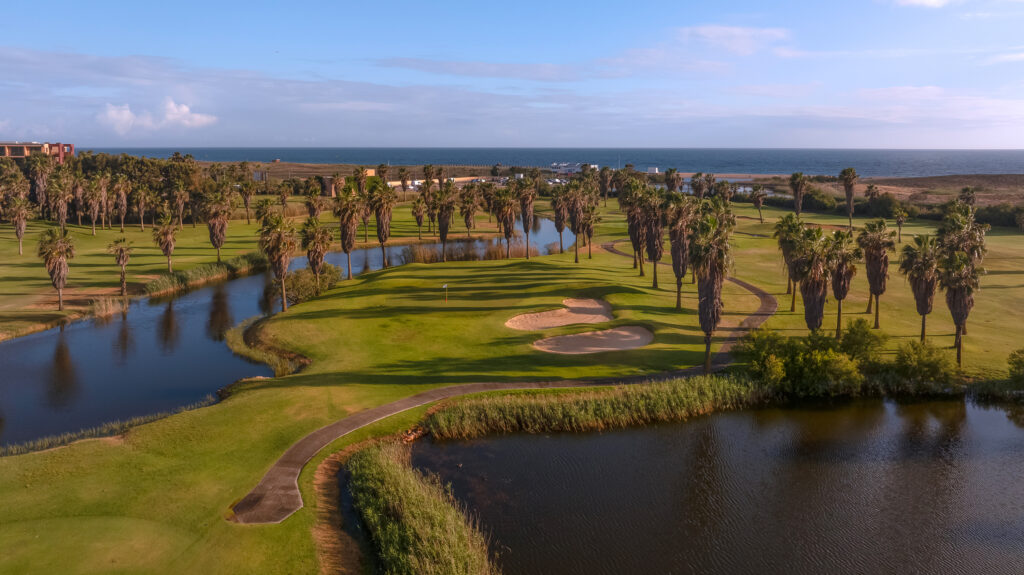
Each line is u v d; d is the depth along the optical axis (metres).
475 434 38.56
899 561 27.08
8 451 35.34
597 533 28.69
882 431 40.09
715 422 41.25
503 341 55.47
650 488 32.88
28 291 77.00
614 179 197.25
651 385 43.34
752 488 33.12
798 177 138.62
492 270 87.25
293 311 67.12
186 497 28.89
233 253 105.81
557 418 39.66
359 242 125.44
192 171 142.62
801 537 28.75
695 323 61.31
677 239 65.31
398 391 43.00
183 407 43.16
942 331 57.72
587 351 52.84
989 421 41.53
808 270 48.94
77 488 29.25
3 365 52.56
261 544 25.80
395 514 28.39
